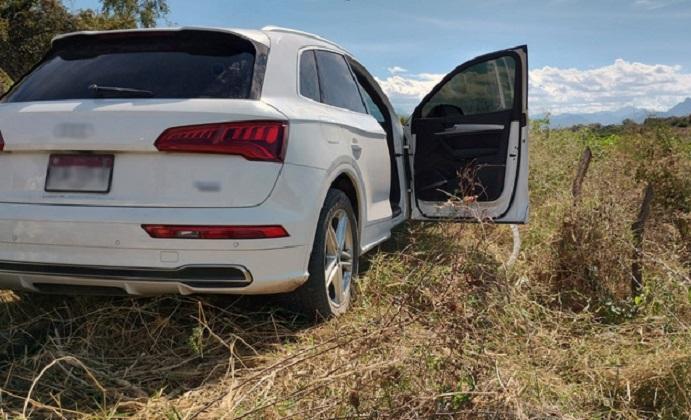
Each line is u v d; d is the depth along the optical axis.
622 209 4.33
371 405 2.28
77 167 2.91
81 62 3.32
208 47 3.28
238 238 2.83
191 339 2.92
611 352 3.03
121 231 2.81
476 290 3.07
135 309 3.19
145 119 2.84
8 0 18.23
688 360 2.66
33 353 3.04
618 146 7.40
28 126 2.94
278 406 2.37
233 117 2.87
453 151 4.94
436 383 2.36
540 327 3.35
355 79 4.52
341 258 3.71
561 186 7.04
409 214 5.18
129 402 2.56
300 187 3.09
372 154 4.29
